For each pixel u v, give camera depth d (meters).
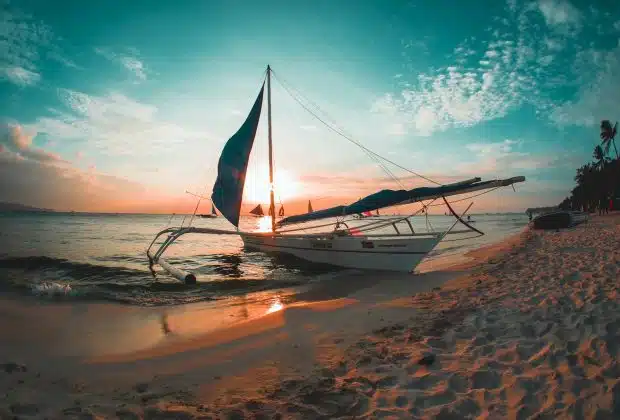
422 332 5.45
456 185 10.44
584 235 21.00
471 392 3.51
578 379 3.53
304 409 3.39
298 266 14.16
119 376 4.38
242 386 4.00
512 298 7.07
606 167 62.34
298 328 6.14
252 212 25.64
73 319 7.20
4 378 4.20
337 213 12.63
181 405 3.56
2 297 8.95
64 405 3.52
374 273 12.37
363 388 3.76
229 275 12.54
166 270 12.42
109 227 53.22
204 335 6.10
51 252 19.06
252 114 15.79
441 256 18.52
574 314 5.54
